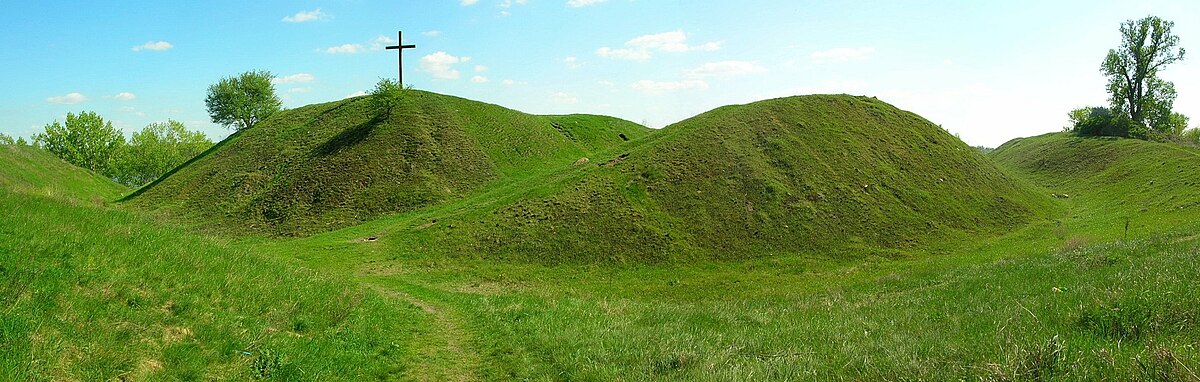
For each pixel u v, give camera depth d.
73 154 79.75
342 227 38.47
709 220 35.25
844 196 39.09
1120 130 67.12
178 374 8.88
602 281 28.33
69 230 13.03
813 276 28.83
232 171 48.56
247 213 41.34
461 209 38.22
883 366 9.08
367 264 29.19
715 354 11.18
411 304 18.72
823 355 10.63
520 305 18.66
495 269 29.25
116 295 10.56
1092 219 39.44
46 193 17.95
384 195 42.47
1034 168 65.94
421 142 48.59
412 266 29.11
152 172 89.94
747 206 36.75
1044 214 43.75
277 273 15.64
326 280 17.22
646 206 36.09
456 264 29.73
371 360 11.65
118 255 12.32
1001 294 15.75
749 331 14.10
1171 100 71.31
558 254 31.27
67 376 7.87
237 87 80.88
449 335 14.55
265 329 11.41
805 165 41.75
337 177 44.06
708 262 31.48
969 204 42.62
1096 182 53.00
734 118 47.88
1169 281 12.38
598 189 37.75
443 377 11.28
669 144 43.44
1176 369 6.67
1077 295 12.78
